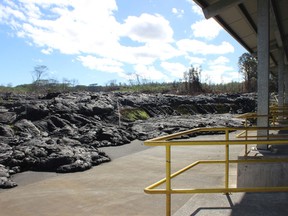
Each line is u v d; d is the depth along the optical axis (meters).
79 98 23.94
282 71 14.08
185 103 33.41
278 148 6.11
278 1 7.83
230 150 12.32
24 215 6.16
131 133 18.17
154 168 9.87
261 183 5.11
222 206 4.08
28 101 22.89
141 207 6.18
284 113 7.42
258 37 6.20
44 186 8.29
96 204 6.53
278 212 3.84
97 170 10.00
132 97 29.47
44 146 11.66
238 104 37.16
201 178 7.80
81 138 15.34
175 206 5.94
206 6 6.66
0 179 8.52
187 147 13.27
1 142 13.77
